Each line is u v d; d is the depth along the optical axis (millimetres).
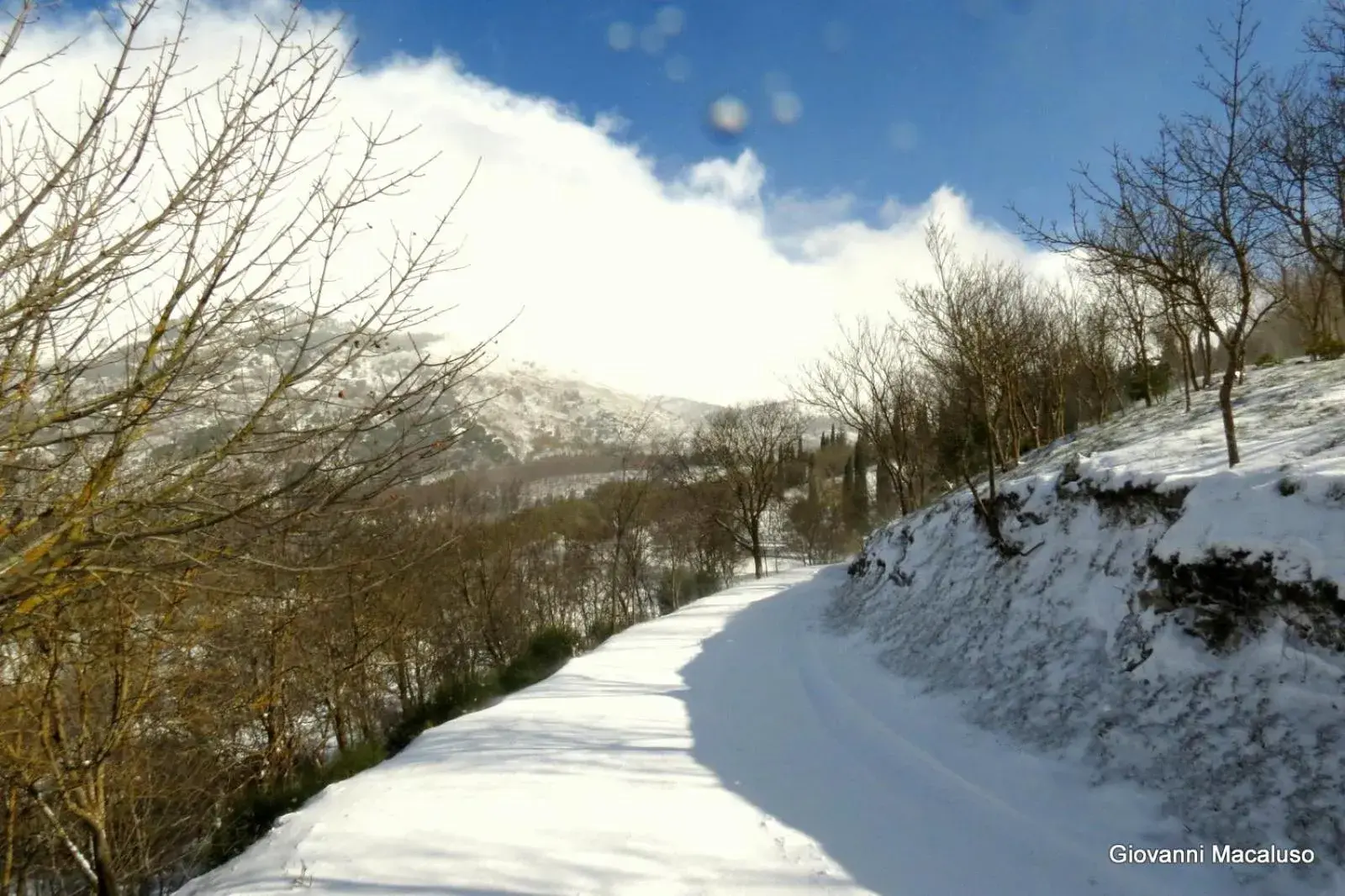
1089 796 4945
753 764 6191
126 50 3008
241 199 3248
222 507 3314
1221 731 4773
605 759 6371
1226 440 7570
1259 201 7250
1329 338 12508
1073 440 14055
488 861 4500
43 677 6770
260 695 10875
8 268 2867
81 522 3014
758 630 12820
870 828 4910
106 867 7230
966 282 13875
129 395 2953
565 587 28344
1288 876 3795
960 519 11062
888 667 8953
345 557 6176
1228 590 5449
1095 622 6656
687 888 4191
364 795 5754
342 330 3402
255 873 4617
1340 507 5035
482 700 14562
